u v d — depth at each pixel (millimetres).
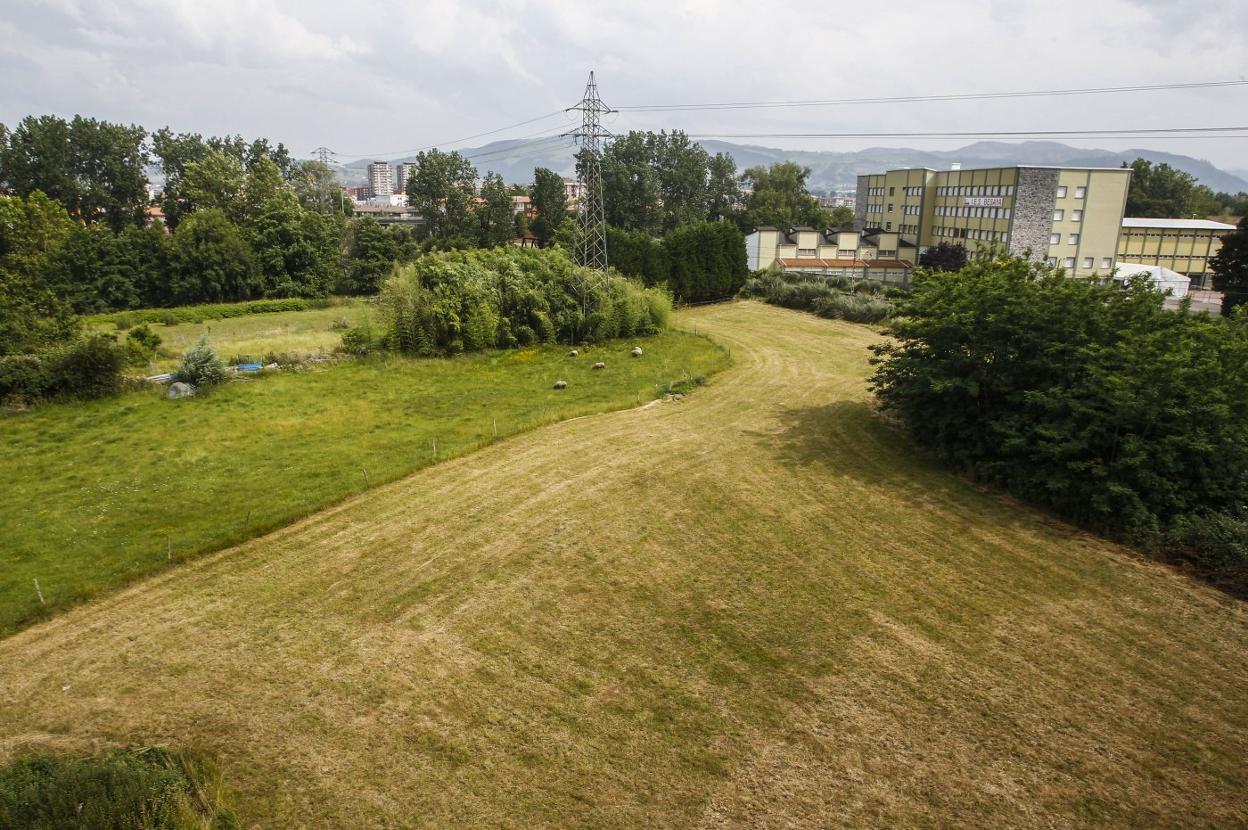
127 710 11227
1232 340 17281
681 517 17797
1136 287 20344
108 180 85188
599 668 12219
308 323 50250
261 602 14211
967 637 13086
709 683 11859
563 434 23844
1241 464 16594
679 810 9461
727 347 36906
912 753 10398
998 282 20359
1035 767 10156
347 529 17266
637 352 35531
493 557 15906
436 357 35156
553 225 91000
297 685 11797
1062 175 66188
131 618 13656
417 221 131750
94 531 17047
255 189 76875
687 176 99062
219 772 10016
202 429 24453
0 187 81125
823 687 11758
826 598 14328
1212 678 12008
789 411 26109
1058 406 18031
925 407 22031
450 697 11508
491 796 9648
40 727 10883
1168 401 16516
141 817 8992
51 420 25234
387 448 22641
